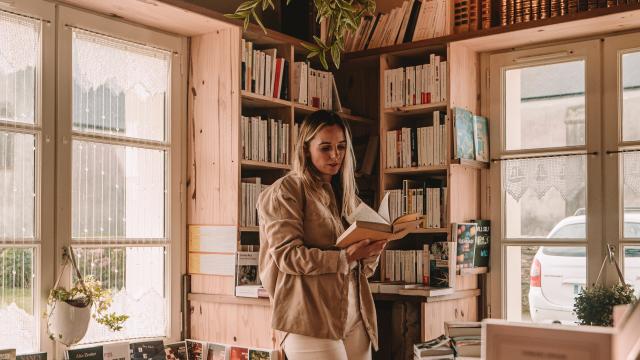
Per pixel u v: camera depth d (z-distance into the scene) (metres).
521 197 4.25
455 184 4.15
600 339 1.12
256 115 4.26
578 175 4.05
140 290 3.72
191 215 3.97
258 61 3.96
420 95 4.25
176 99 3.94
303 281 2.51
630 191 3.89
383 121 4.41
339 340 2.52
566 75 4.15
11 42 3.19
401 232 2.51
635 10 3.59
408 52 4.37
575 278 4.05
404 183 4.29
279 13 4.82
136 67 3.75
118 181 3.64
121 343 3.46
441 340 3.10
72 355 3.26
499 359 1.20
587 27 3.89
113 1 3.41
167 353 3.69
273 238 2.51
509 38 4.11
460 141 4.10
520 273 4.27
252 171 4.27
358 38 4.59
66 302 3.18
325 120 2.61
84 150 3.48
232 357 3.69
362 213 2.48
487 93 4.41
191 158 3.98
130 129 3.71
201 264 3.90
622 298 3.57
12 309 3.14
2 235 3.12
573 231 4.07
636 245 3.86
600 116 4.00
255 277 3.79
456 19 4.25
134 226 3.71
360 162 4.71
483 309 4.36
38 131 3.27
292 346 2.57
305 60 4.58
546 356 1.16
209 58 3.94
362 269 2.68
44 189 3.28
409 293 3.92
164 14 3.62
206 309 3.88
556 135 4.17
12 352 2.86
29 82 3.26
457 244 4.07
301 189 2.59
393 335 4.18
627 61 3.96
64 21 3.40
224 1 4.39
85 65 3.50
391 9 4.80
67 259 3.35
